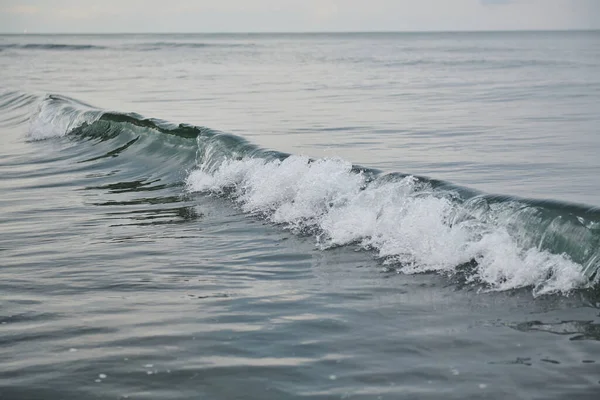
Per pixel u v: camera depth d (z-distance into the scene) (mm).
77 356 4438
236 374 4160
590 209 5820
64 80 38312
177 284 5980
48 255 6980
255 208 8742
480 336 4680
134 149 13555
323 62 63438
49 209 9180
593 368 4145
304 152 12773
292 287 5840
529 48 103438
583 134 15164
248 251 6980
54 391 3963
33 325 5012
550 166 11102
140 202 9516
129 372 4199
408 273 6102
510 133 15555
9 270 6488
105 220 8500
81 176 11680
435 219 6668
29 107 22250
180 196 9836
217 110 20953
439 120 18359
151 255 6918
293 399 3850
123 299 5598
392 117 19078
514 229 6156
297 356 4414
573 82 33219
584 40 179500
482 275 5863
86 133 15789
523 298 5371
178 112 20297
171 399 3863
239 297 5602
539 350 4426
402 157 12211
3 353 4504
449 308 5238
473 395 3854
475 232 6344
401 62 61344
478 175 10430
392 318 5062
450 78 38469
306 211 8055
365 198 7629
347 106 22453
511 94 26922
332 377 4105
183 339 4711
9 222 8477
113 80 38312
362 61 64812
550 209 6031
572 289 5441
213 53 94500
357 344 4594
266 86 32875
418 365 4254
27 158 13664
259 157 10008
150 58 76062
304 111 20734
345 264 6441
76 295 5719
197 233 7754
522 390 3898
